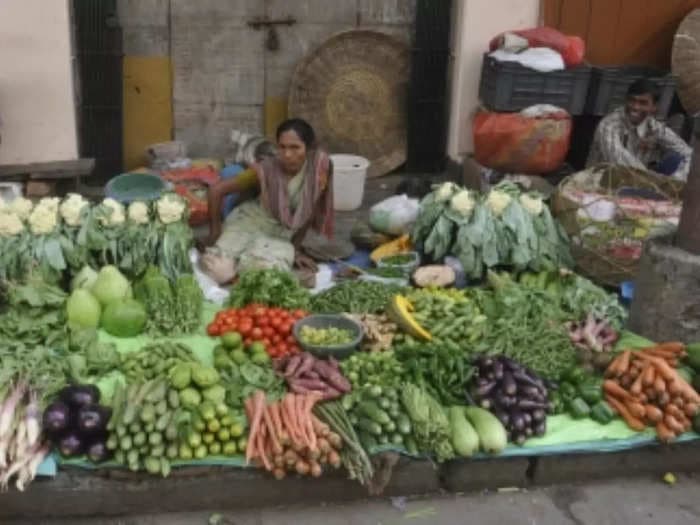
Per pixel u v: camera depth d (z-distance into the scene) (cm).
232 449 297
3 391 304
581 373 343
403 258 457
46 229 389
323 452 296
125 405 296
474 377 331
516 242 435
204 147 637
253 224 457
